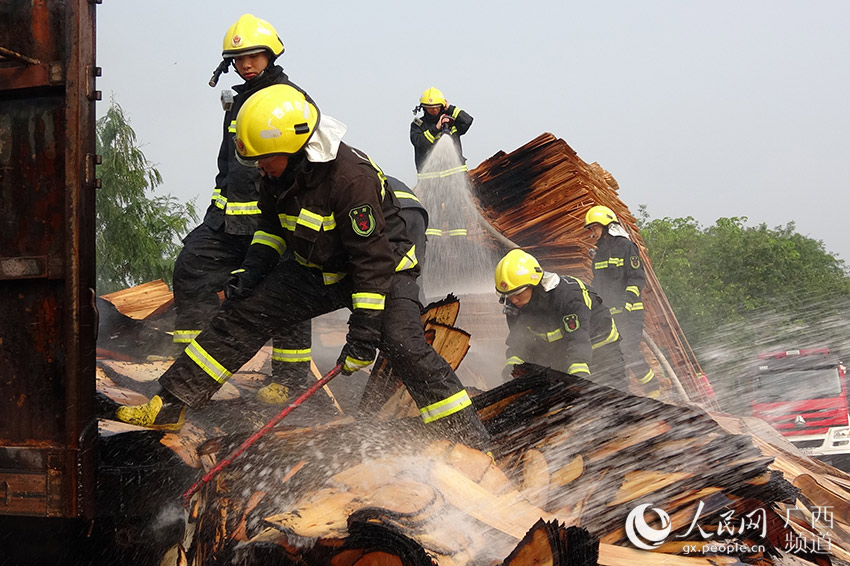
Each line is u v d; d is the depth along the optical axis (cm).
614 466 372
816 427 1484
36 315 296
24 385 296
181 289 448
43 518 319
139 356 516
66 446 287
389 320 356
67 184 289
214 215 449
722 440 377
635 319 777
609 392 397
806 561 361
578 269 873
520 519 317
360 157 345
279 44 417
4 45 299
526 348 592
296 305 359
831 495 517
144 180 1271
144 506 321
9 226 299
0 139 300
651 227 3722
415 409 413
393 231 361
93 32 298
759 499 360
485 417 399
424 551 267
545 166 867
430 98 852
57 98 295
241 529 324
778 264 3200
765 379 1563
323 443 366
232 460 328
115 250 1220
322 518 307
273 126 325
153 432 338
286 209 342
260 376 466
